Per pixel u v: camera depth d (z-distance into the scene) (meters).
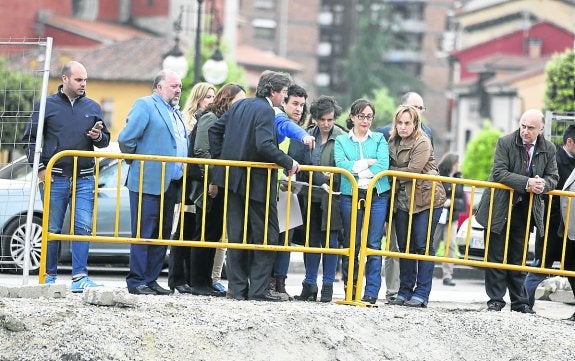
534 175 29.73
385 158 29.59
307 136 28.64
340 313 26.25
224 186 28.53
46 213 28.09
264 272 28.66
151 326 24.28
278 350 24.53
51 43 29.25
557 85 101.19
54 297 27.09
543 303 36.56
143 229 28.53
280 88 28.47
